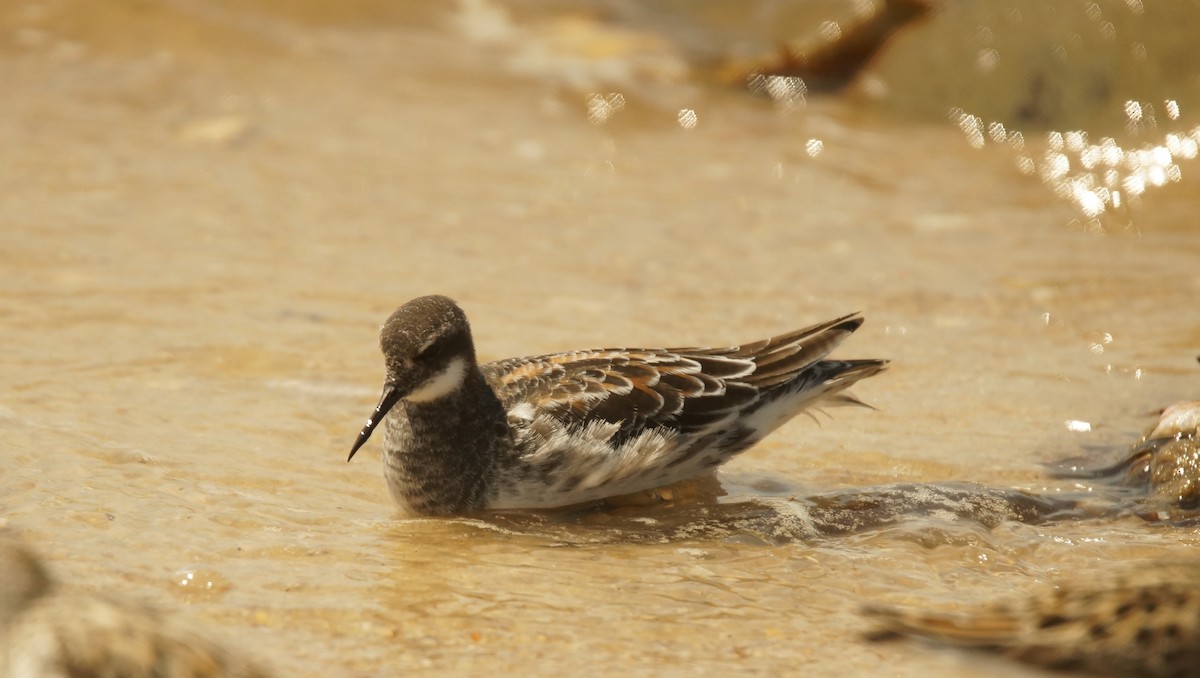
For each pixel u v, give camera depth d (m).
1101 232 19.56
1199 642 7.15
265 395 12.98
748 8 30.83
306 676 7.86
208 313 14.96
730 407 11.45
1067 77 24.06
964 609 9.08
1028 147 23.38
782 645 8.55
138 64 23.64
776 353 11.77
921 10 25.80
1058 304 16.41
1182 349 14.87
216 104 22.52
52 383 12.78
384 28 27.55
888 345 15.01
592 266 17.36
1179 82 23.47
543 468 11.00
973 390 13.73
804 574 9.75
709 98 25.67
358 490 11.27
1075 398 13.49
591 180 21.00
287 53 25.27
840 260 18.02
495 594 9.22
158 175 19.55
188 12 25.72
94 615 6.73
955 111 24.64
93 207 18.12
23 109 21.45
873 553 10.09
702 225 19.28
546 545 10.33
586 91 25.27
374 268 16.78
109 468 10.94
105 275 15.90
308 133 21.81
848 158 22.80
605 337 14.87
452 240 18.05
